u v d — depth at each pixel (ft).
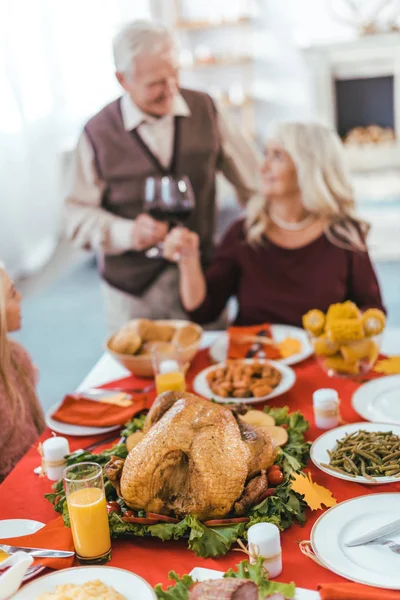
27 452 5.43
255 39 21.44
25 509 4.51
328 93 20.65
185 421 4.06
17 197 15.98
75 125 18.26
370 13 20.47
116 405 5.66
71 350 14.20
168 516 4.07
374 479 4.33
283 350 6.65
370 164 20.70
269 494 4.11
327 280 7.75
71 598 3.35
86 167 8.62
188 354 6.30
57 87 17.35
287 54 21.44
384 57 20.01
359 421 5.29
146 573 3.76
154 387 6.15
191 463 3.98
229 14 21.34
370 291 7.84
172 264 8.79
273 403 5.71
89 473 3.95
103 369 6.90
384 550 3.67
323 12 20.94
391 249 18.25
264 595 3.34
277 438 4.80
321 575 3.61
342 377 6.02
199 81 21.97
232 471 3.97
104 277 9.06
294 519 4.09
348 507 4.06
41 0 16.51
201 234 8.86
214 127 8.57
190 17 21.48
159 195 7.19
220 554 3.83
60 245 18.40
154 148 8.40
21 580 3.52
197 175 8.60
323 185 7.60
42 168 16.93
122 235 8.45
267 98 21.90
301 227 7.81
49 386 12.61
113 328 9.48
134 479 3.97
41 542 3.98
